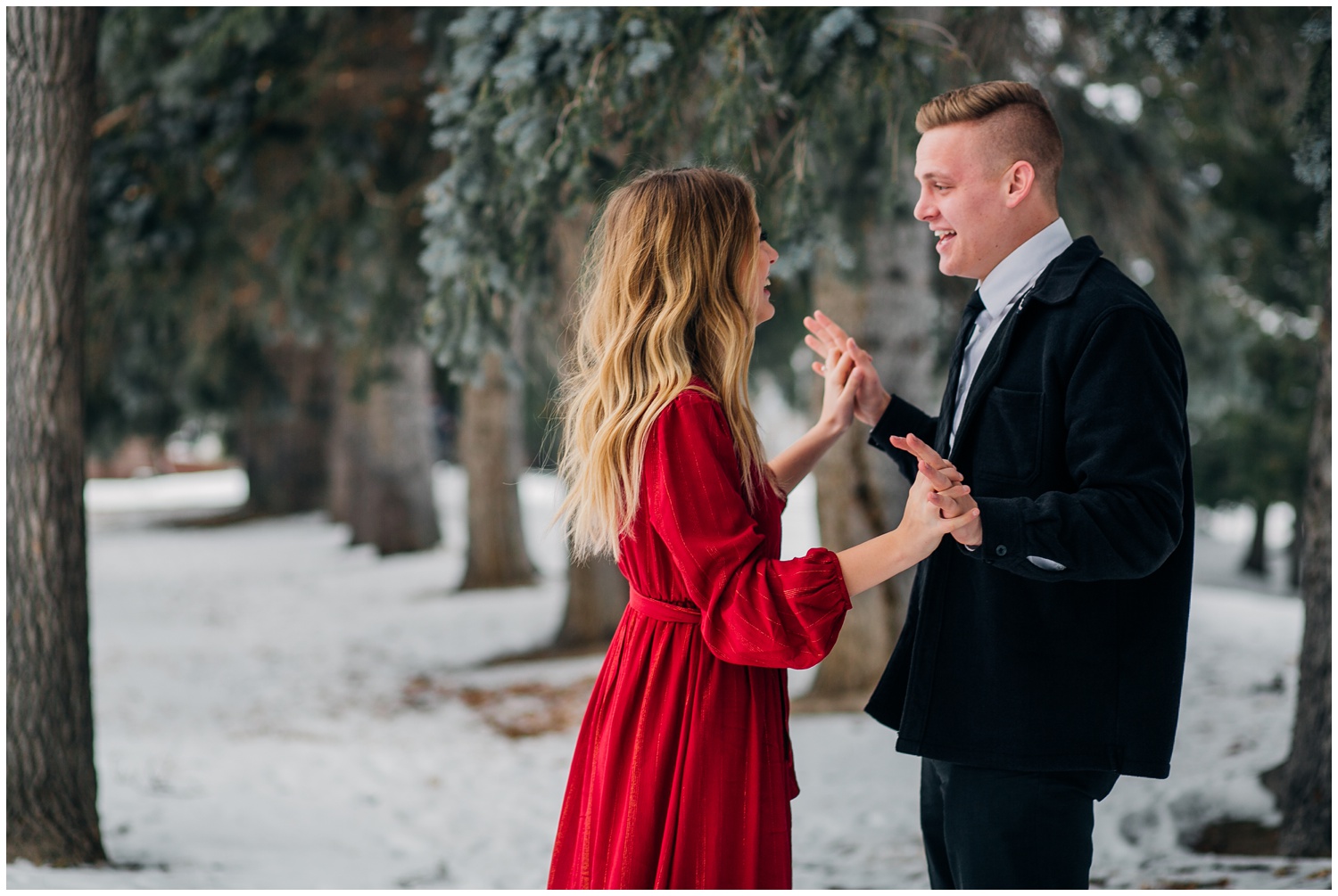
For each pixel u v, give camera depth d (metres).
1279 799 4.20
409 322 8.84
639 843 1.92
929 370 6.95
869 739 6.25
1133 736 1.94
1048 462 1.92
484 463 13.31
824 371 2.50
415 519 16.70
